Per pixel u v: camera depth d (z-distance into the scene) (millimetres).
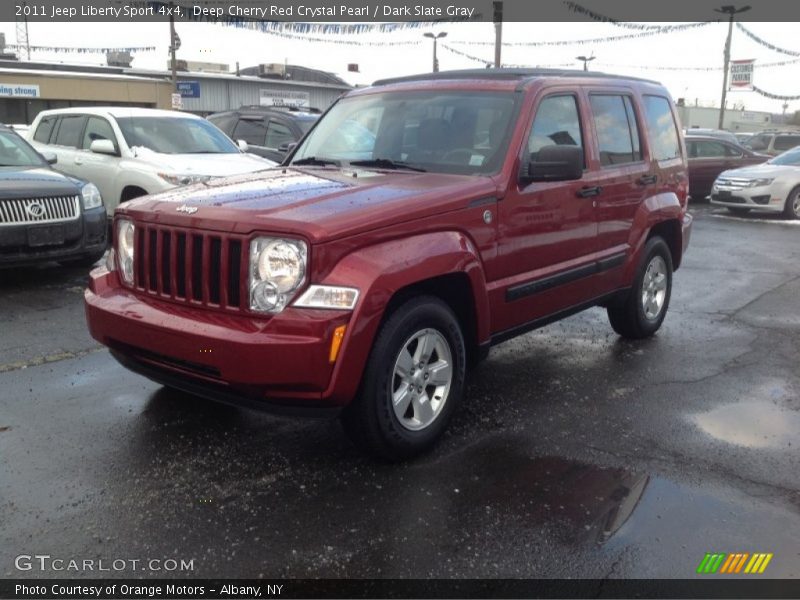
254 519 3443
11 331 6270
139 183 9672
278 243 3553
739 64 33281
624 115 5820
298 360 3477
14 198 7441
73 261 8727
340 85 43406
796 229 14133
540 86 4895
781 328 6934
